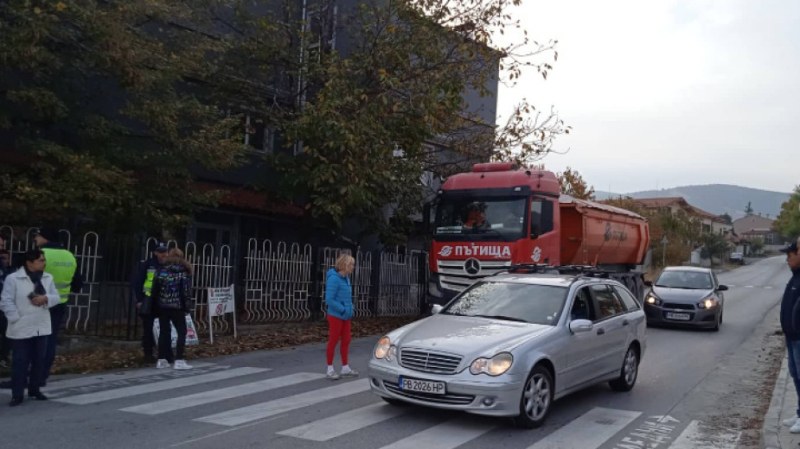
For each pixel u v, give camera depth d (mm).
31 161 11930
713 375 11219
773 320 21000
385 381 7469
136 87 12273
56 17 10969
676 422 8023
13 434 6699
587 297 8891
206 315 13727
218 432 6875
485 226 14805
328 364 9734
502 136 18828
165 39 14289
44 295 8078
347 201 15258
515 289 8812
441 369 7125
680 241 52938
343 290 9820
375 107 15023
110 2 12109
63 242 12266
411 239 22312
